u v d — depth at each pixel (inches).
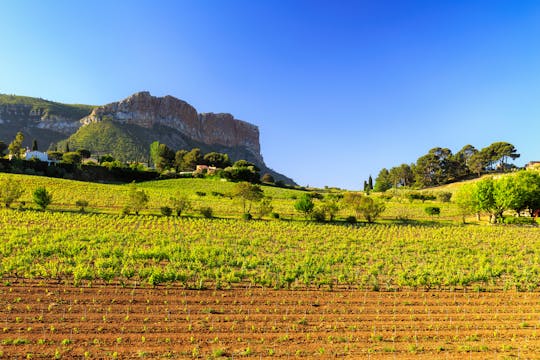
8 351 565.0
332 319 749.3
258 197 2448.3
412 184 6102.4
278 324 712.4
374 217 2407.7
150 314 733.3
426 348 629.9
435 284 980.6
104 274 886.4
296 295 890.7
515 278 1034.7
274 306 810.2
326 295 899.4
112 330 653.3
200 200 3063.5
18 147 5098.4
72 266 1023.0
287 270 1053.8
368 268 1160.8
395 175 6299.2
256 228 1913.1
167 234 1628.9
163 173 4963.1
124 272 915.4
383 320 752.3
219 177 5059.1
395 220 2551.7
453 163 5743.1
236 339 641.6
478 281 1056.8
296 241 1603.1
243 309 784.3
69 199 2605.8
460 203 2628.0
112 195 2925.7
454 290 978.1
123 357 564.7
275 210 2760.8
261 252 1360.7
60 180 3348.9
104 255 1133.1
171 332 658.2
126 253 1173.1
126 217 2041.1
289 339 649.6
